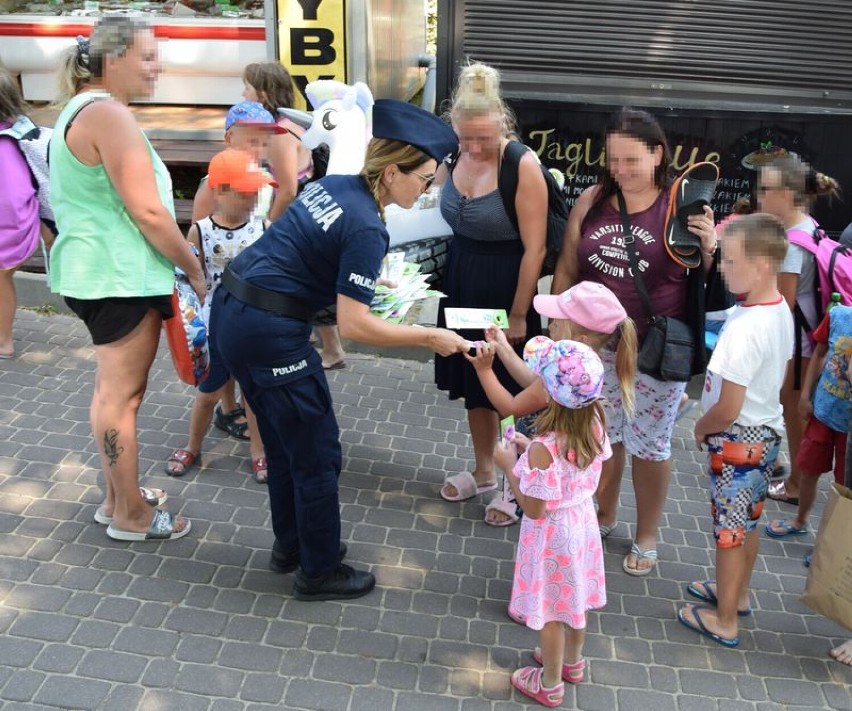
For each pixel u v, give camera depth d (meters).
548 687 2.95
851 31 5.32
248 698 2.94
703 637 3.36
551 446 2.73
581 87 5.44
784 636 3.39
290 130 4.56
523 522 2.89
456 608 3.43
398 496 4.13
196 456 4.26
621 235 3.33
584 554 2.85
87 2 7.89
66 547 3.61
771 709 3.03
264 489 4.11
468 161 3.58
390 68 7.57
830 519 3.08
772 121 5.37
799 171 3.65
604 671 3.16
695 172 3.24
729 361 2.91
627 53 5.37
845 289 3.71
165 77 7.48
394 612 3.38
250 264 2.97
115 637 3.16
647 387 3.43
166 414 4.69
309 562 3.31
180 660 3.08
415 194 2.94
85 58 3.06
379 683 3.04
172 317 3.40
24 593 3.33
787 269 3.73
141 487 4.05
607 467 3.61
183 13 7.58
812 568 3.15
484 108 3.36
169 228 3.18
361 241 2.82
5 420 4.52
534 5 5.30
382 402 5.00
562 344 2.71
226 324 2.98
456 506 4.08
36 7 7.80
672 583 3.65
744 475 3.09
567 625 2.98
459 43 5.41
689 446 4.76
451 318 3.34
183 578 3.48
